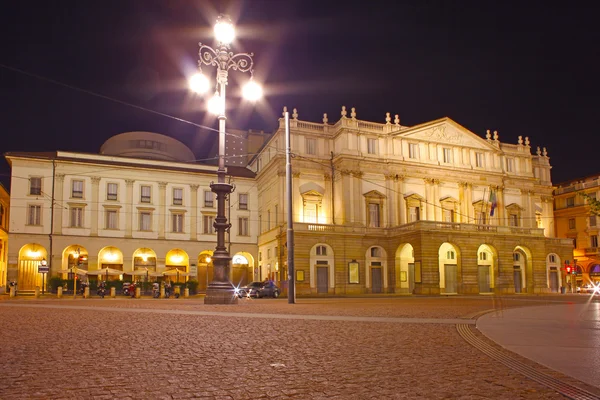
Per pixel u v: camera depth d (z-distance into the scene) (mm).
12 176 58219
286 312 23109
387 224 61469
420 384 7977
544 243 64625
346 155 59875
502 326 16734
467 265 58469
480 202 66562
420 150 64625
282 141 60344
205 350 11203
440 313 22906
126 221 61969
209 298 29578
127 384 7898
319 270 57375
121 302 33719
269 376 8547
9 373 8617
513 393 7414
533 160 75688
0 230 65125
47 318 18891
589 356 10617
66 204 59812
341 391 7535
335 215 60500
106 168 61938
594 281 74750
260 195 67438
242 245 66812
